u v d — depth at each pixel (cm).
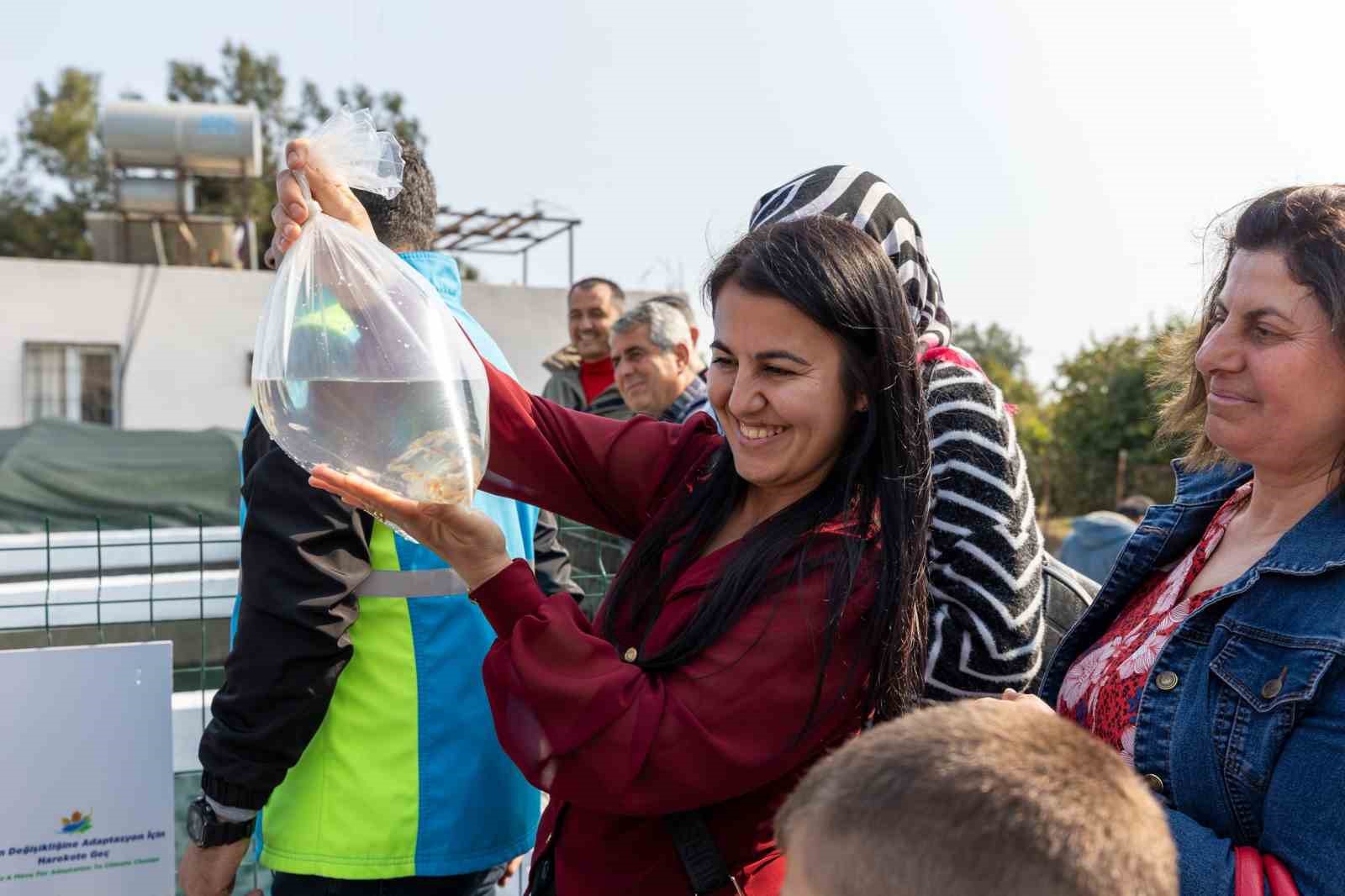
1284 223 120
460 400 128
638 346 404
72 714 168
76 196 3534
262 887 230
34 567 260
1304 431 120
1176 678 126
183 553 271
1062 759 85
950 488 153
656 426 160
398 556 168
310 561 155
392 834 168
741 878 128
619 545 331
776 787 128
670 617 134
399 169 153
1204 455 154
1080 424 1781
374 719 168
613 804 121
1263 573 121
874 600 125
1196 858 113
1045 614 190
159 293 1349
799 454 129
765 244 129
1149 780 126
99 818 170
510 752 125
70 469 568
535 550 217
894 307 128
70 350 1334
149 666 171
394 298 129
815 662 122
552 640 122
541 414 161
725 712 120
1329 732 109
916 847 80
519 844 184
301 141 142
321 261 131
